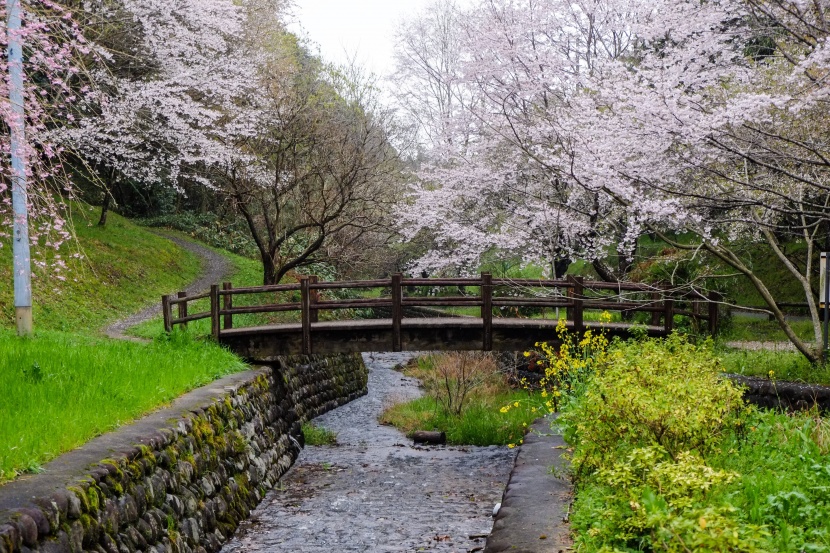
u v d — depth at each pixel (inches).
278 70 852.6
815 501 185.3
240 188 796.0
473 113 585.3
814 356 380.2
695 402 214.7
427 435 538.9
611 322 506.6
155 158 735.1
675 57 410.9
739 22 412.8
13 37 315.6
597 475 206.4
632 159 400.8
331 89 891.4
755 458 222.5
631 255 521.0
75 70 370.9
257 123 757.3
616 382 225.5
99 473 205.6
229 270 1012.5
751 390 357.4
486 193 599.5
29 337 414.0
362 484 415.2
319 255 903.7
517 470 267.3
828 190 335.9
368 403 743.7
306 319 483.8
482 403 589.9
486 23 574.6
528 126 543.5
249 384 418.0
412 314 1021.2
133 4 649.0
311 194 835.4
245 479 358.0
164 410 303.1
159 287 847.1
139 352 406.3
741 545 124.5
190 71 700.0
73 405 261.1
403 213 652.1
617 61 419.5
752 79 414.0
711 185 387.5
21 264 429.1
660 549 144.8
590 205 525.0
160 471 251.9
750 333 585.0
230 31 761.0
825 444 238.1
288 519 342.0
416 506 369.1
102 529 198.4
